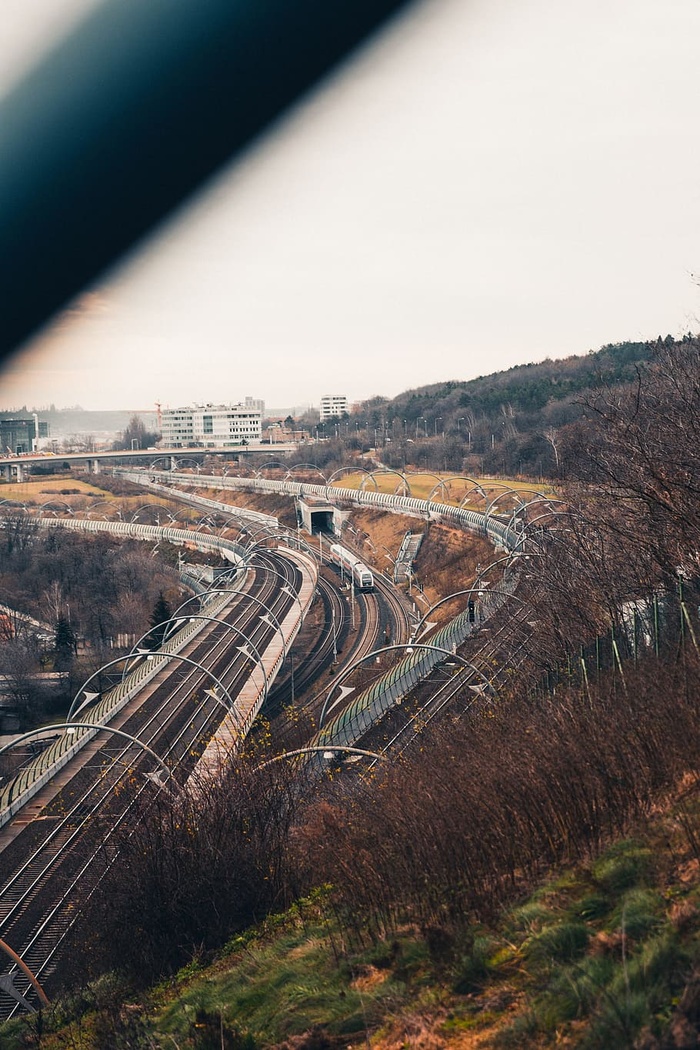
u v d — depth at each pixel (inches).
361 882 503.2
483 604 2249.0
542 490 3786.9
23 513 6210.6
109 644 3676.2
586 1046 251.0
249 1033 363.3
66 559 4478.3
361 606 3430.1
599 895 346.9
